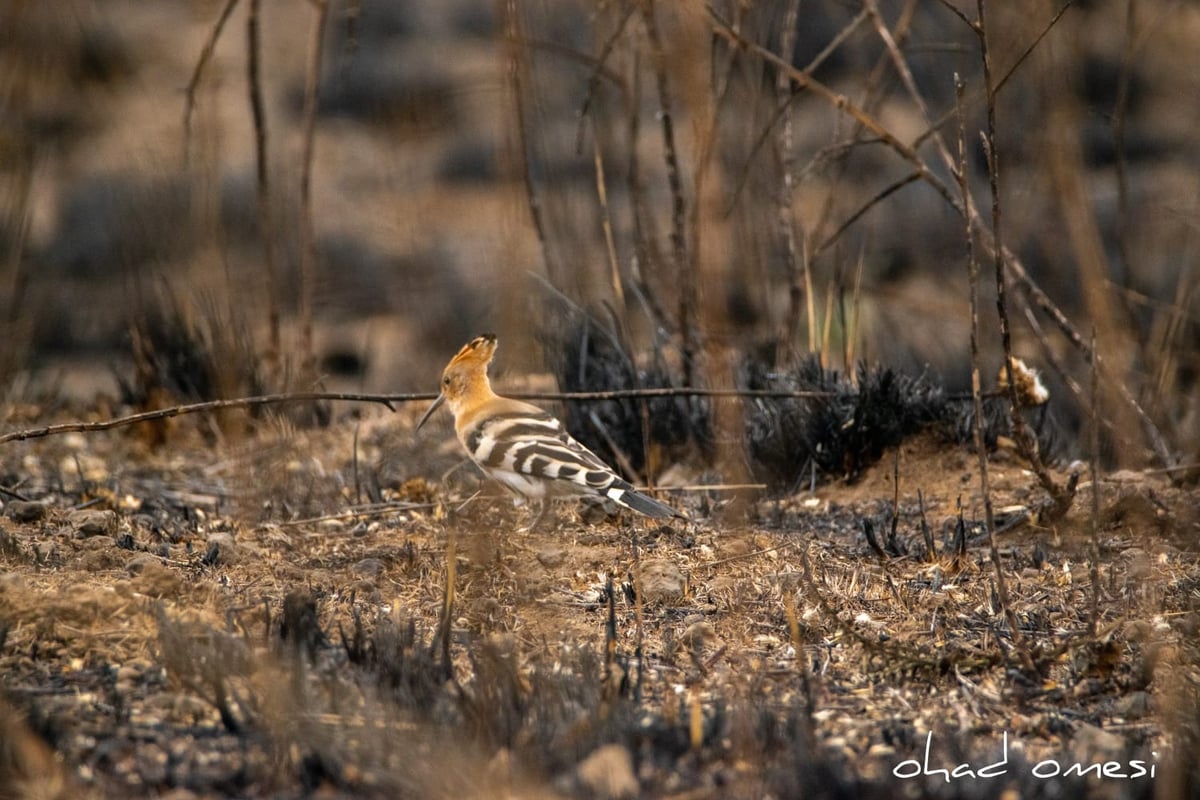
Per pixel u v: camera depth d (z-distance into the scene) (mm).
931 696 7250
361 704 6719
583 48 19047
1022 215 16094
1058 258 16047
